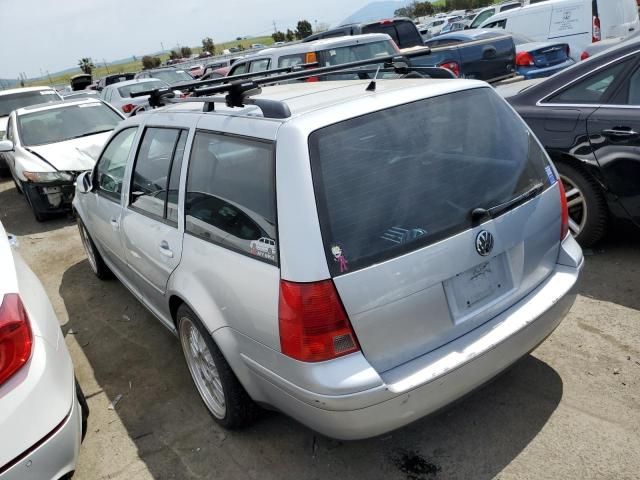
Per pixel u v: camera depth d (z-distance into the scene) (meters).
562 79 4.30
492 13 19.81
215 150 2.69
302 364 2.12
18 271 2.70
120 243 3.89
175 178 3.00
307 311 2.08
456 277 2.31
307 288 2.08
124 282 4.31
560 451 2.52
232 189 2.51
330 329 2.07
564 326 3.46
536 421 2.72
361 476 2.55
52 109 8.80
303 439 2.83
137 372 3.71
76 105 8.91
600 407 2.75
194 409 3.22
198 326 2.79
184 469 2.76
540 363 3.14
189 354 3.17
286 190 2.18
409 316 2.19
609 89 4.03
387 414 2.14
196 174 2.82
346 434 2.17
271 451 2.78
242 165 2.46
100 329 4.41
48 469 2.18
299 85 3.37
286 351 2.17
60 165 7.66
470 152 2.52
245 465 2.72
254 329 2.33
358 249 2.12
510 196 2.51
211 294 2.59
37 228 7.78
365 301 2.10
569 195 4.28
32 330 2.29
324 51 8.05
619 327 3.37
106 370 3.79
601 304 3.63
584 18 11.42
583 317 3.52
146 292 3.64
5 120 12.05
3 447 2.04
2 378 2.09
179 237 2.91
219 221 2.60
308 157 2.18
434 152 2.42
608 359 3.10
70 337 4.36
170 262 2.99
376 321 2.13
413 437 2.73
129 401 3.39
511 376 3.07
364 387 2.07
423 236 2.23
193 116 2.99
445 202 2.33
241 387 2.71
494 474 2.46
